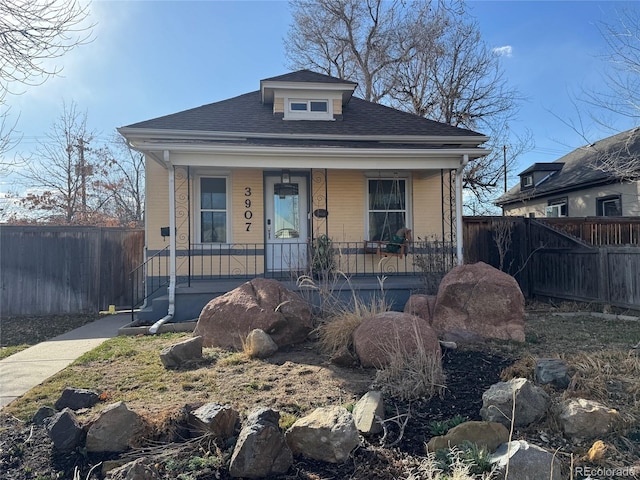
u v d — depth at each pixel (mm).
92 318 9531
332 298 7094
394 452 3006
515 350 5340
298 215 10266
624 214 13469
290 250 9375
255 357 5297
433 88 21094
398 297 8570
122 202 22922
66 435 3072
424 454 2986
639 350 5109
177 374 4734
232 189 9875
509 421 3250
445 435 3068
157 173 9625
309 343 6109
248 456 2740
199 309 8320
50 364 5480
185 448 3021
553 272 10328
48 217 19281
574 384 3787
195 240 9719
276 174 10164
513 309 6027
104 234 10375
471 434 3006
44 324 8914
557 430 3205
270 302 6145
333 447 2904
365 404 3455
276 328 5867
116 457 2971
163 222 9586
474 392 3980
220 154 8234
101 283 10305
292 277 8484
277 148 8203
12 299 9766
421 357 4184
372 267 10211
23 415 3744
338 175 10281
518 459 2562
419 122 11266
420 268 9531
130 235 10562
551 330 6645
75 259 10164
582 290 9383
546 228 10547
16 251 9836
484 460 2723
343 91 10922
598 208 14688
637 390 3695
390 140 10133
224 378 4539
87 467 2879
